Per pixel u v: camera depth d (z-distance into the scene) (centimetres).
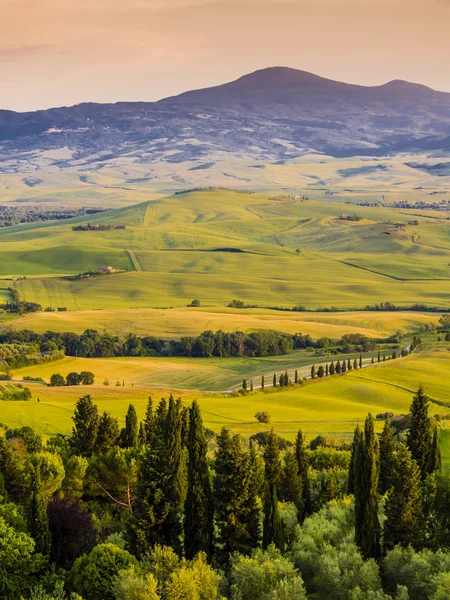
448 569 7875
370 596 7562
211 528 9062
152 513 9050
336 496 11188
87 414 13125
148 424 13825
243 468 9025
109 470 11288
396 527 8869
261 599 7581
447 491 9269
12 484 10900
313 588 8244
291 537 9112
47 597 7638
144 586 7281
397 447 11275
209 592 7512
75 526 8944
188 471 9081
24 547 8250
